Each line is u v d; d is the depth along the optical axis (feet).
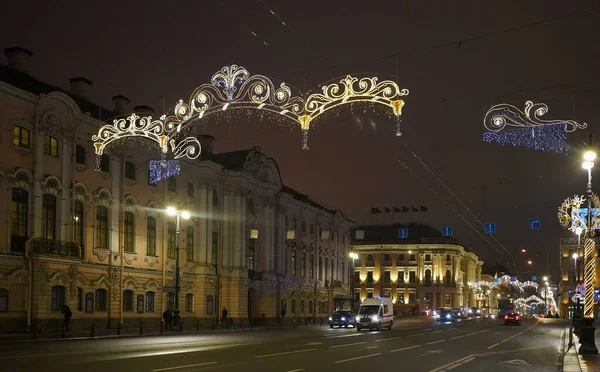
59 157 135.13
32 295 125.29
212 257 188.55
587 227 91.20
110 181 149.38
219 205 193.26
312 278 259.60
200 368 61.46
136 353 77.77
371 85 58.34
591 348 86.89
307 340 115.24
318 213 265.95
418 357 81.05
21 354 74.33
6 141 123.44
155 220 164.96
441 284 395.34
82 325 136.98
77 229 139.54
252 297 210.38
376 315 169.17
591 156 88.84
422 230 416.67
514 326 218.18
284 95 62.08
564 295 367.86
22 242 125.29
